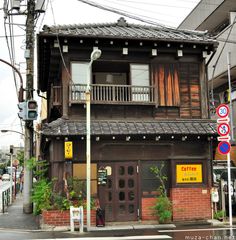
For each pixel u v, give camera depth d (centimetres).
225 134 1284
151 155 1475
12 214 1658
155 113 1552
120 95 1521
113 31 1605
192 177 1489
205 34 1680
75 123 1446
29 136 1766
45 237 1119
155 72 1568
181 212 1450
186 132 1449
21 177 3353
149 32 1681
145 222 1418
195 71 1608
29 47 1762
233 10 2550
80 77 1505
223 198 1482
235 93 2525
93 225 1353
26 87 1750
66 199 1347
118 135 1398
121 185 1443
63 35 1417
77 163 1420
